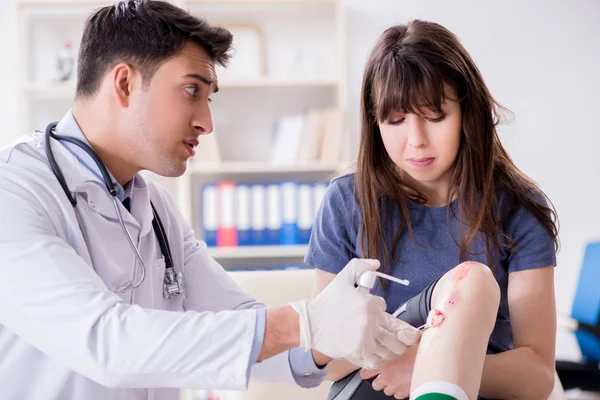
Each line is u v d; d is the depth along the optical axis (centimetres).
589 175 409
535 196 146
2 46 398
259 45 400
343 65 388
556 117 409
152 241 137
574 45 409
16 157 122
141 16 124
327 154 383
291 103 407
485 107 141
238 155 406
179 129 127
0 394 117
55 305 104
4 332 117
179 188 373
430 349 111
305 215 373
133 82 125
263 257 393
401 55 135
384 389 128
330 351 104
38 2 385
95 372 103
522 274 142
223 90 405
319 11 406
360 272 109
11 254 106
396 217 149
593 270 304
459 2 406
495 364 131
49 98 400
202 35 126
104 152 130
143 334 102
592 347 292
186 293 148
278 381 139
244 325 103
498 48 407
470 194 142
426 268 145
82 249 121
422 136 134
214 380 103
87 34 128
